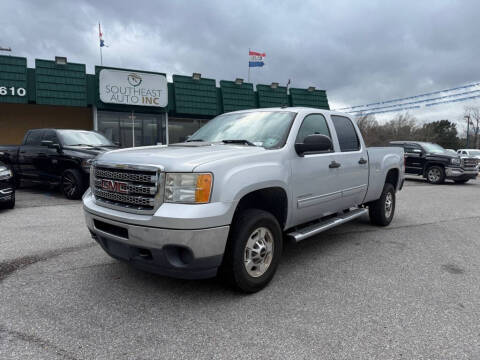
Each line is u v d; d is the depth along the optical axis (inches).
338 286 139.3
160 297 127.2
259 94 793.6
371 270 157.5
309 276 149.6
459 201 373.1
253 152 133.2
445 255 180.5
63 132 364.2
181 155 121.3
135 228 114.7
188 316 113.7
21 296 126.8
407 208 324.2
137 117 708.7
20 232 213.9
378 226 242.2
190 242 109.2
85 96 630.5
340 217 188.7
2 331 103.3
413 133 2728.8
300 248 190.1
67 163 335.0
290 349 96.3
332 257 175.2
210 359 91.7
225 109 753.0
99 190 135.9
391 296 130.6
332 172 171.3
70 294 128.8
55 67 610.5
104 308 118.4
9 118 697.6
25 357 91.0
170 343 98.6
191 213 108.9
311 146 143.6
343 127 193.5
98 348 95.6
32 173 379.9
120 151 141.4
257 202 146.3
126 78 658.2
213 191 113.5
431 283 143.1
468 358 93.2
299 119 160.6
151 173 115.4
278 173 137.1
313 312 117.4
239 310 118.2
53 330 104.3
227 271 124.3
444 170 569.0
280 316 114.5
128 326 107.2
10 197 277.3
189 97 719.1
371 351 95.8
